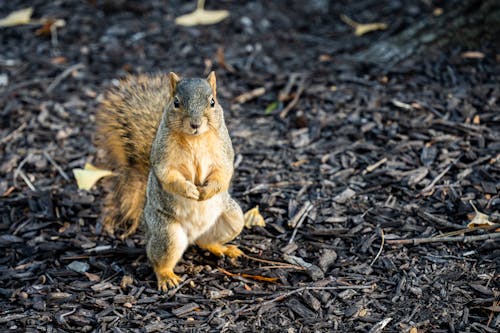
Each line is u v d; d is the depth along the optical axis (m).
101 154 11.60
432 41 14.05
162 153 8.32
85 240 9.60
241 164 11.17
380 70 13.62
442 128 11.52
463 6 14.08
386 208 9.77
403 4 16.47
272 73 13.98
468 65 13.48
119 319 7.97
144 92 10.17
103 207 10.30
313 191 10.33
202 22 15.73
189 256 9.30
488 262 8.56
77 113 12.90
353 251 9.02
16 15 15.96
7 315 8.04
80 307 8.20
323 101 12.80
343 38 15.35
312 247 9.16
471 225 9.14
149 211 8.80
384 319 7.76
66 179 11.01
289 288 8.42
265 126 12.31
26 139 12.12
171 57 14.83
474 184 10.10
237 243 9.41
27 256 9.25
